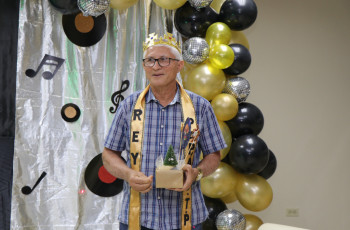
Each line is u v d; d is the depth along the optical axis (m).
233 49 3.38
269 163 3.55
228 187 3.35
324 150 4.49
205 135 2.15
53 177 3.27
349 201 4.57
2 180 3.14
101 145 3.40
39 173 3.23
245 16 3.34
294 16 4.41
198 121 2.12
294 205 4.36
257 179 3.42
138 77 3.50
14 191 3.15
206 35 3.38
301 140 4.40
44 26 3.27
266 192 3.40
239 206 4.07
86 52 3.38
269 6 4.32
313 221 4.43
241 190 3.40
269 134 4.27
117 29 3.46
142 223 2.04
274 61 4.31
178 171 1.90
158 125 2.07
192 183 2.07
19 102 3.18
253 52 4.23
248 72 4.21
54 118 3.29
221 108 3.25
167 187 1.90
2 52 3.16
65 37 3.32
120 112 2.13
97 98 3.41
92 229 3.36
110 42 3.45
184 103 2.11
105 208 3.40
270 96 4.29
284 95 4.34
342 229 4.54
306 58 4.44
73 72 3.35
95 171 3.37
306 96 4.43
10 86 3.17
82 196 3.34
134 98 2.13
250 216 3.66
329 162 4.50
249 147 3.22
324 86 4.50
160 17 3.52
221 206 3.45
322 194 4.47
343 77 4.58
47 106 3.27
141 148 2.06
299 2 4.44
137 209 2.04
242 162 3.22
